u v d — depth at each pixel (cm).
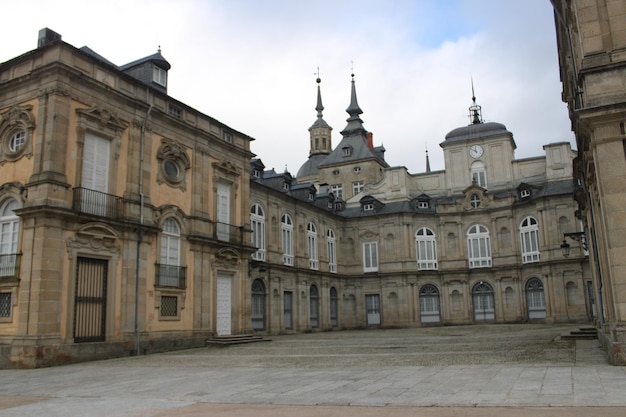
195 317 2694
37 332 1953
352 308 4922
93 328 2184
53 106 2116
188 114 2841
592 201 1875
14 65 2262
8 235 2136
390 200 5091
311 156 8000
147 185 2512
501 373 1256
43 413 971
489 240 4750
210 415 883
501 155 4953
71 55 2203
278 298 3894
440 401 938
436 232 4884
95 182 2278
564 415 784
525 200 4556
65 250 2095
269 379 1336
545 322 4300
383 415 836
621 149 1410
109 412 954
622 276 1368
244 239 3138
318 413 870
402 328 4566
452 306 4756
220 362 1861
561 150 4478
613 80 1441
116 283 2300
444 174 5150
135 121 2492
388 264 4838
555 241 4266
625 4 1472
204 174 2894
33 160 2125
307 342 2822
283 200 4106
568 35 1678
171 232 2644
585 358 1523
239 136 3225
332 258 4825
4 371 1869
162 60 2850
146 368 1761
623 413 784
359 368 1500
